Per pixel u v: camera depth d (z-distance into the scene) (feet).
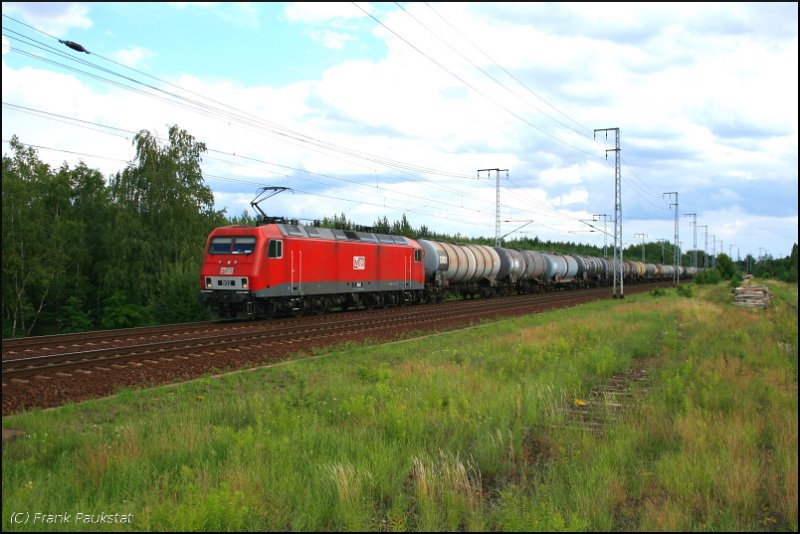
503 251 171.01
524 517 20.17
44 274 143.02
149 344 57.98
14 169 150.61
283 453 26.02
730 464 24.84
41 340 62.69
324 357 57.41
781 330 80.38
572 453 26.78
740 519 21.07
